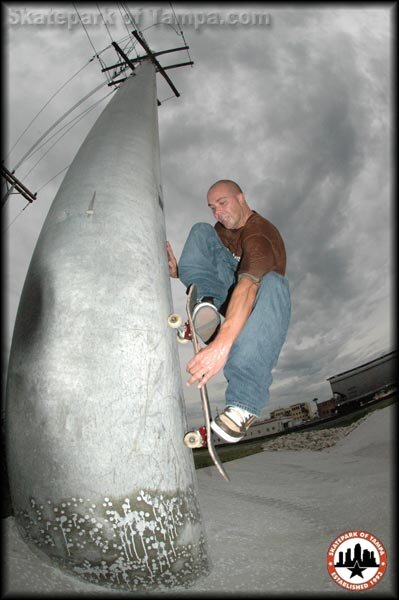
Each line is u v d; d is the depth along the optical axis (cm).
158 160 281
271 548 189
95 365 152
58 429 147
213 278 229
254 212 213
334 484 335
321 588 147
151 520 145
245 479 379
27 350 160
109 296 163
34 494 148
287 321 181
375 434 631
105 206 190
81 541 142
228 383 165
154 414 155
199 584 154
